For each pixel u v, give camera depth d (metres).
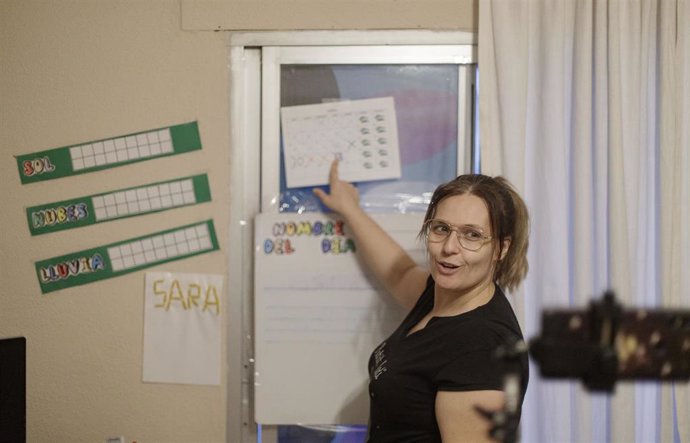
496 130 1.69
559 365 0.63
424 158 1.79
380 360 1.46
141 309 1.79
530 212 1.71
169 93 1.77
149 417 1.79
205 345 1.78
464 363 1.27
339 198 1.73
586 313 0.65
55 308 1.79
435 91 1.78
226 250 1.78
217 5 1.76
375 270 1.71
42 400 1.79
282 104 1.79
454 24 1.75
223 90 1.77
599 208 1.68
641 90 1.68
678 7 1.68
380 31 1.76
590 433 1.66
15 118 1.78
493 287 1.43
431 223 1.39
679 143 1.69
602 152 1.67
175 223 1.78
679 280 1.68
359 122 1.78
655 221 1.71
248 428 1.81
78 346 1.79
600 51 1.67
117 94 1.77
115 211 1.78
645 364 0.62
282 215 1.77
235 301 1.78
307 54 1.77
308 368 1.78
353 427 1.80
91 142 1.77
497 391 1.20
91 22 1.77
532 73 1.70
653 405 1.71
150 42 1.77
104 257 1.78
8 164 1.78
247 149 1.80
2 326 1.79
